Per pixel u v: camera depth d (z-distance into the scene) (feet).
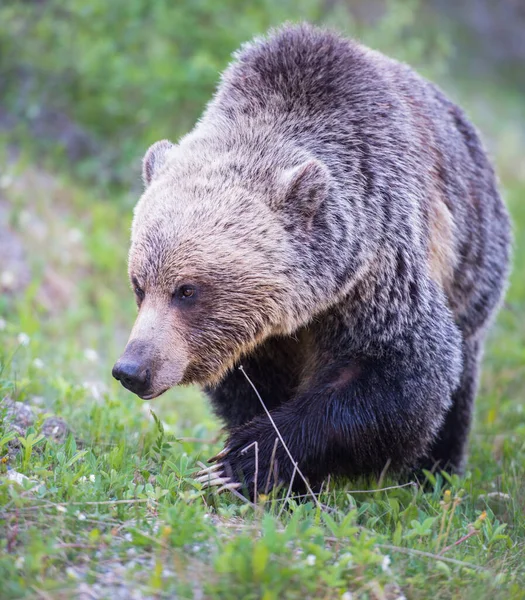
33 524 24.53
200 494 27.61
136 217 32.63
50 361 46.93
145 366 29.71
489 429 44.45
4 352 42.73
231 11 73.15
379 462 33.45
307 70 34.99
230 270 30.81
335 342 33.76
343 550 25.48
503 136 111.45
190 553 23.98
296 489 32.35
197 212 31.14
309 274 32.17
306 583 22.49
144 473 29.66
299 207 31.99
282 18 73.56
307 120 34.17
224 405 36.09
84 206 65.62
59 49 72.33
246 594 22.03
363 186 33.45
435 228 35.81
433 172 36.32
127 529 24.85
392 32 82.64
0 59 71.92
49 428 34.06
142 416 39.34
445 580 25.08
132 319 58.13
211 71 68.85
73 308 56.54
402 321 33.32
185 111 70.69
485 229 40.55
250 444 32.01
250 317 31.45
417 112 37.06
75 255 60.80
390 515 29.73
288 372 35.91
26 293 52.85
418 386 33.24
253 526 26.03
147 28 72.13
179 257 30.48
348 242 32.76
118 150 70.90
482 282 40.86
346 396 32.48
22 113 70.85
